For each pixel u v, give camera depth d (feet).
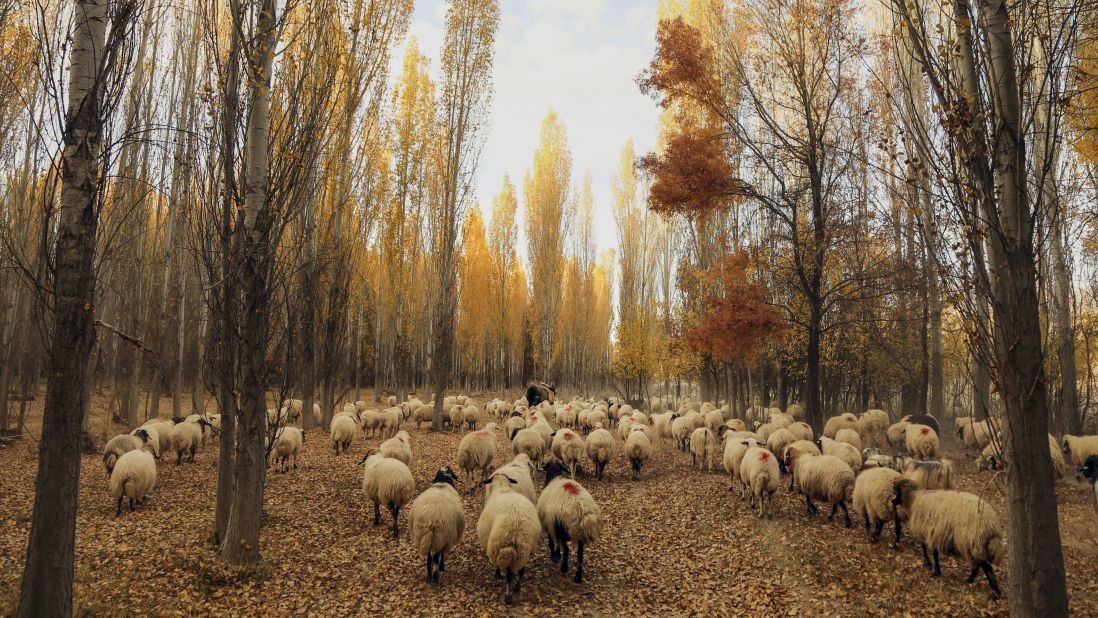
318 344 78.23
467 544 32.68
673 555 31.55
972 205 18.65
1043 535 17.26
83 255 17.16
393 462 33.88
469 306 157.79
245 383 27.99
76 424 16.99
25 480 43.39
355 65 33.63
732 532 34.68
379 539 32.73
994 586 24.07
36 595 16.07
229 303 27.96
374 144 83.41
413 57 94.99
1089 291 62.90
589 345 185.06
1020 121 18.43
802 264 57.67
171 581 24.94
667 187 58.08
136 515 35.42
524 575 28.30
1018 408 17.78
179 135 52.29
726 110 59.06
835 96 54.70
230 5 27.99
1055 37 18.21
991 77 18.63
